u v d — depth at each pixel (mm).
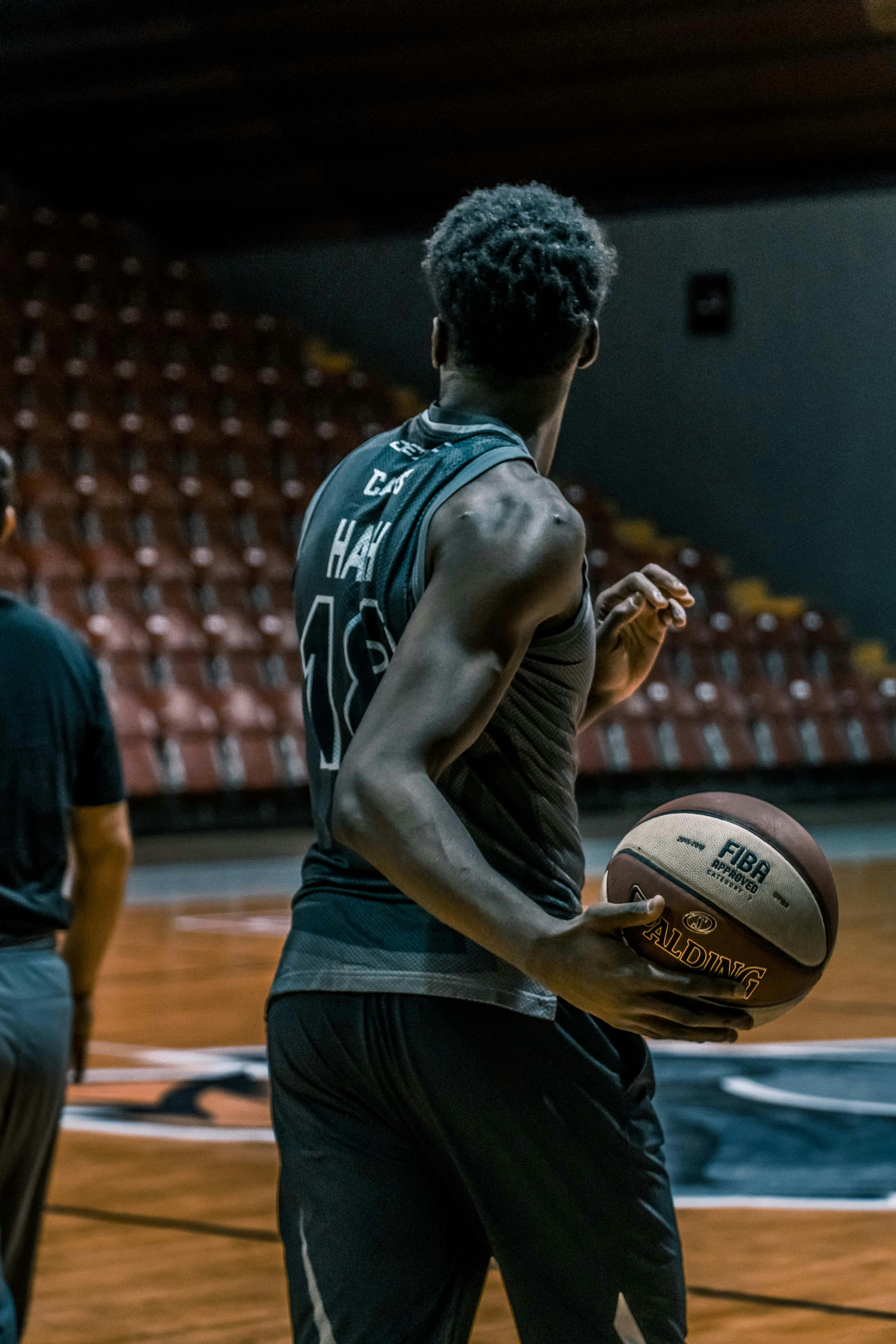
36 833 2514
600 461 17359
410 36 14383
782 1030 6125
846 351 16062
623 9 13898
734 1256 3459
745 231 16438
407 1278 1699
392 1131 1725
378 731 1554
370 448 1879
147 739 11781
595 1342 1677
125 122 15961
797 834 1662
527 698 1692
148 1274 3369
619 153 15617
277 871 11750
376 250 17250
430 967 1663
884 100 14562
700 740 14469
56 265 15812
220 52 14883
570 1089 1665
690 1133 4547
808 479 16312
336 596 1784
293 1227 1754
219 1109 4883
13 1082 2451
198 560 13281
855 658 16000
